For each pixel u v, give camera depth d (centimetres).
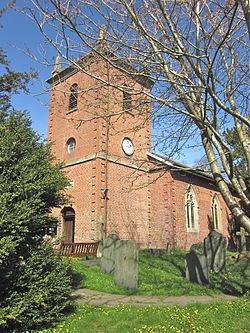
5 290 614
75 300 876
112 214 2175
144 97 757
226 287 1090
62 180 769
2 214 586
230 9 608
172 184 2444
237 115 626
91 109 1368
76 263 1385
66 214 2302
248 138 711
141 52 677
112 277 1206
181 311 727
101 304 838
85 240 2097
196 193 2719
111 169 2231
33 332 603
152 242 2383
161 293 1003
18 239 600
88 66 700
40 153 733
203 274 1149
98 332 614
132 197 2333
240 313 745
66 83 866
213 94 621
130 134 2386
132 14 615
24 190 635
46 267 692
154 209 2441
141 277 1222
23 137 698
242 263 1523
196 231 2611
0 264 584
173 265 1546
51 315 670
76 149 2352
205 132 723
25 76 1745
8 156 649
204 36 672
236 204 687
